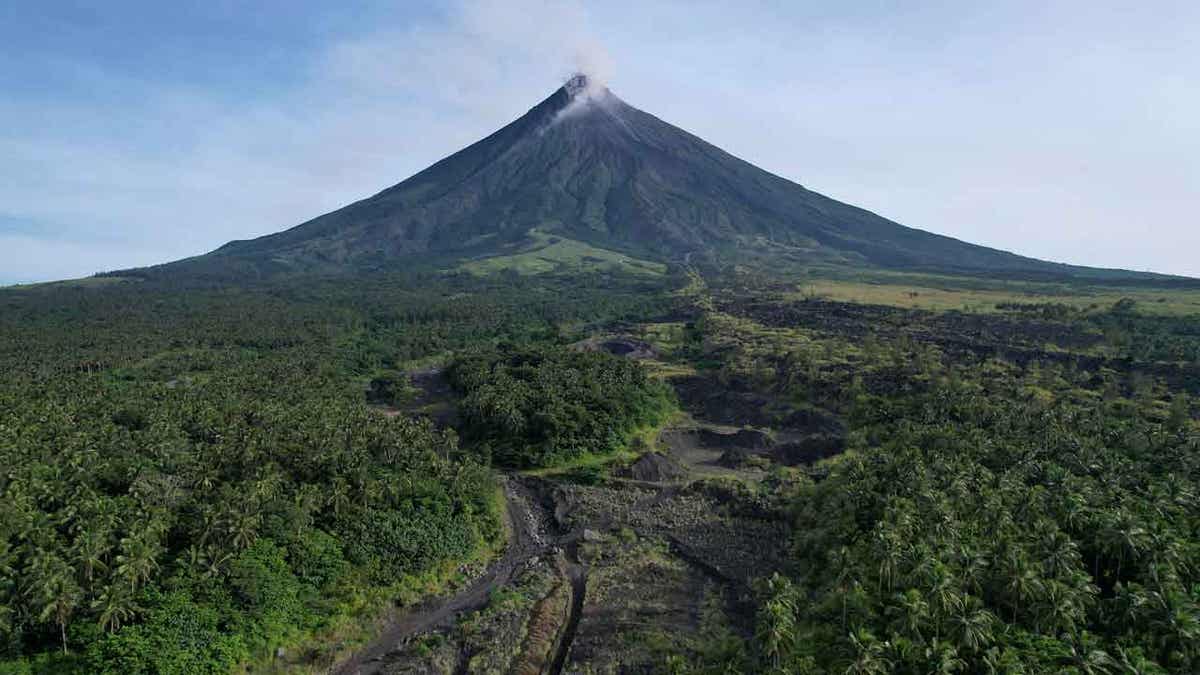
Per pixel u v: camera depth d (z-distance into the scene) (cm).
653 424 18588
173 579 9356
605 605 10881
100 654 8338
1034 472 11844
